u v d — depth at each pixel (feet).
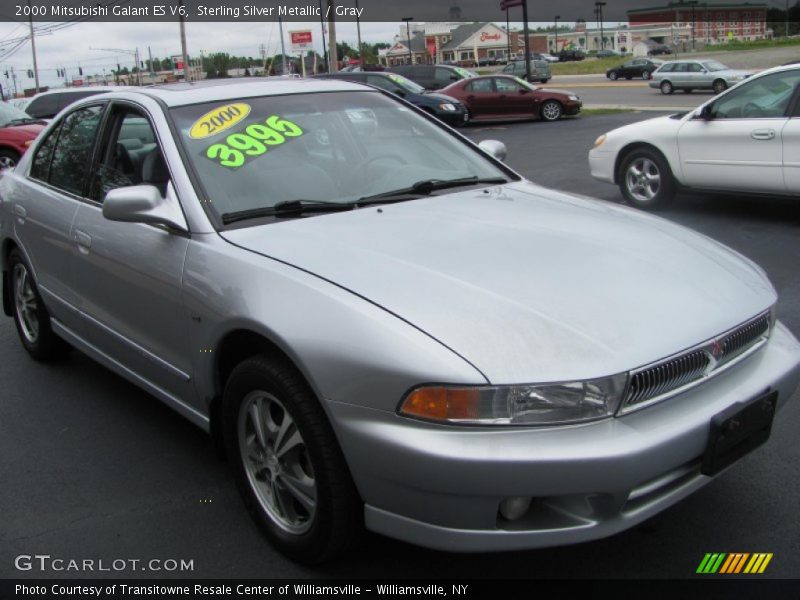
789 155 24.06
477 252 9.25
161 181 11.11
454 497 7.38
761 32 390.01
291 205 10.53
